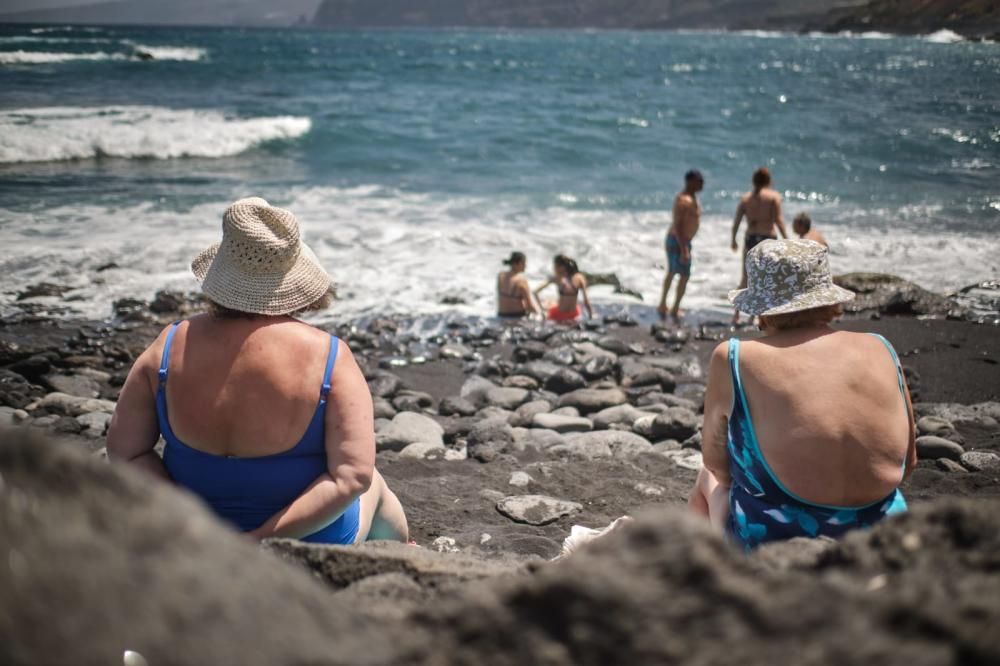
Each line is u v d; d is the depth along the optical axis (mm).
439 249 13508
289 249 2633
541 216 16016
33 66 45625
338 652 823
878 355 2750
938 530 1073
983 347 9516
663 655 839
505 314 10961
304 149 23062
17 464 831
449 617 917
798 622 838
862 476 2615
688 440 6371
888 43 163875
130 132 21000
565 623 879
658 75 61906
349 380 2619
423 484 5258
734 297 2994
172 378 2549
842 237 14836
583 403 7570
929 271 12961
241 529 2623
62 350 8570
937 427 6340
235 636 777
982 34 183250
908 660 793
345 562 1757
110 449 2611
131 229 13555
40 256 11953
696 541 906
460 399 7594
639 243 14281
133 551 798
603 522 4762
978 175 21453
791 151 24797
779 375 2705
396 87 44562
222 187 17578
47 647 712
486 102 37344
